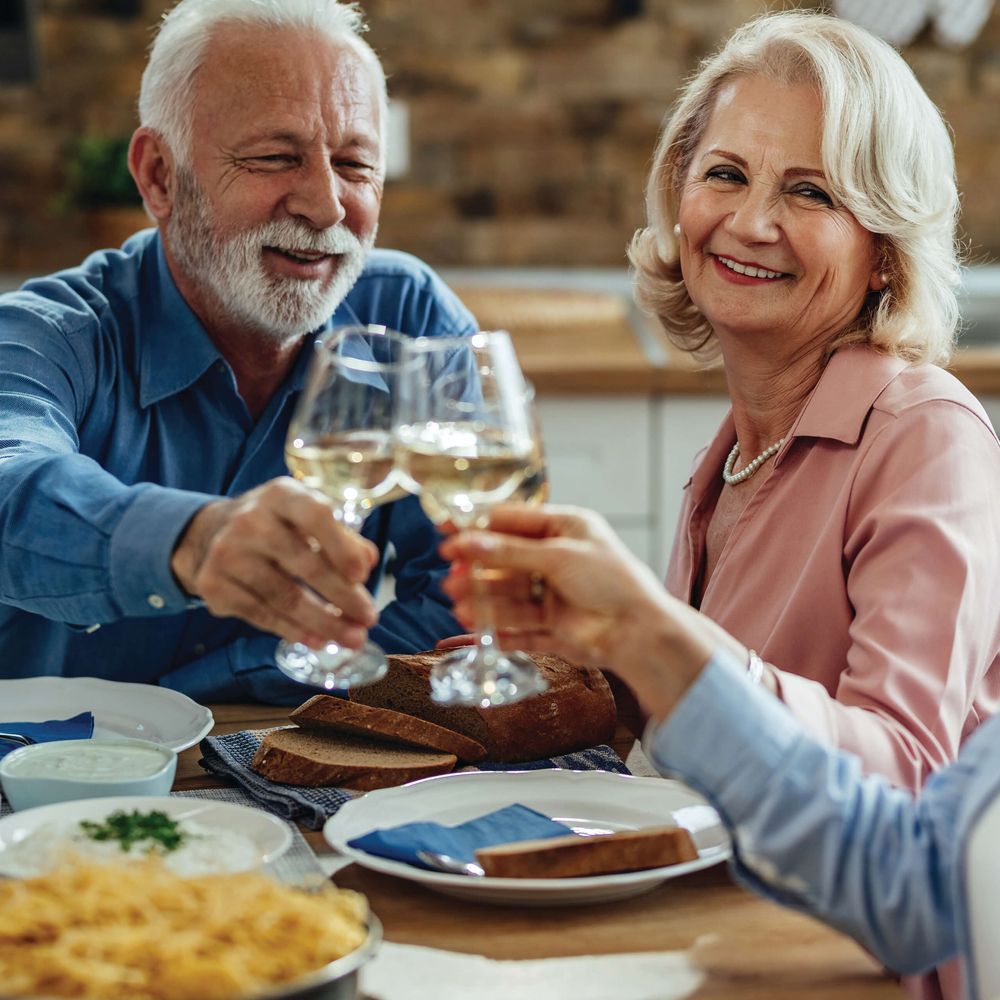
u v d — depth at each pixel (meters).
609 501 3.38
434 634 1.71
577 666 1.30
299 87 1.58
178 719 1.32
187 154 1.61
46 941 0.72
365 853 0.96
